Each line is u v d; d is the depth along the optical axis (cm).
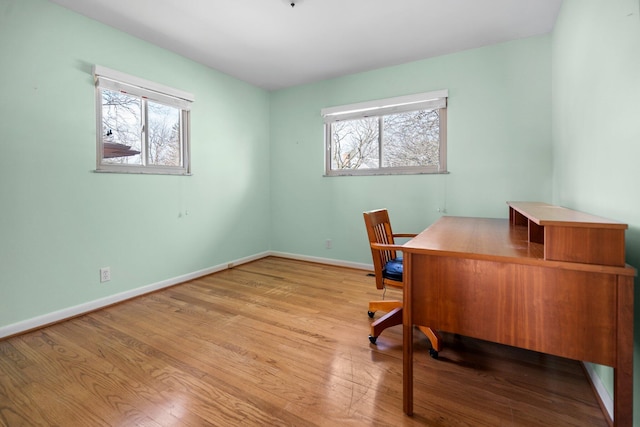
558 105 236
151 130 288
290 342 191
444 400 139
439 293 126
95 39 240
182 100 307
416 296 130
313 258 397
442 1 218
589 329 102
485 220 247
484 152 292
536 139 270
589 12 158
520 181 278
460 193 305
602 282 99
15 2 199
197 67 323
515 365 168
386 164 348
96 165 245
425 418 127
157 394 142
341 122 376
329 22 246
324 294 278
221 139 354
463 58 297
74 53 228
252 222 402
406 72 325
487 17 239
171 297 272
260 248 418
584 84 167
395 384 150
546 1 218
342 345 188
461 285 122
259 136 409
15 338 197
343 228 374
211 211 345
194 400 138
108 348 184
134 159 275
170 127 305
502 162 285
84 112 235
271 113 422
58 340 194
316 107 384
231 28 254
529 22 246
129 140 271
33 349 183
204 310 242
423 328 187
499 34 265
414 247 130
